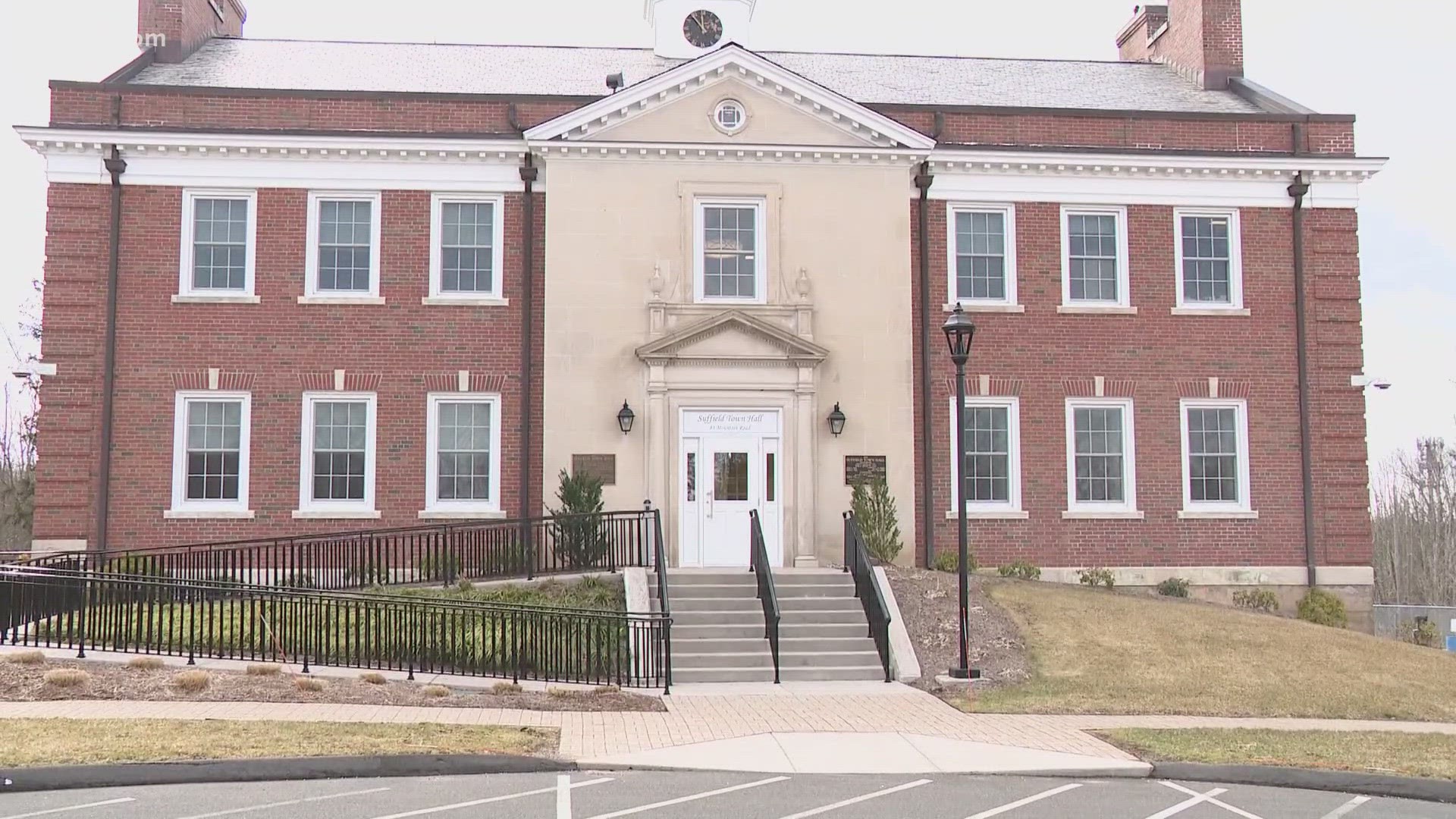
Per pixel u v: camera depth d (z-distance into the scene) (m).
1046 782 11.48
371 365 24.34
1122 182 26.17
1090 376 25.64
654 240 24.47
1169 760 12.24
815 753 12.44
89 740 11.35
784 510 23.83
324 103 24.98
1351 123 26.83
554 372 23.94
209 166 24.47
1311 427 26.02
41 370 23.50
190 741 11.47
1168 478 25.61
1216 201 26.36
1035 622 19.84
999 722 14.48
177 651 16.94
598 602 20.06
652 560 23.28
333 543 23.34
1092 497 25.58
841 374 24.42
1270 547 25.66
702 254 24.72
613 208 24.47
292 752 11.23
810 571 21.89
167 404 23.91
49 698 13.65
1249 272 26.27
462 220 25.03
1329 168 26.38
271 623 17.14
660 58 30.89
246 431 24.05
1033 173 25.97
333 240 24.73
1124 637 19.31
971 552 24.92
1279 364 26.12
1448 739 14.02
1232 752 12.64
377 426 24.23
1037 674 17.45
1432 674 18.45
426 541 23.69
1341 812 10.52
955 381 25.39
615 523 22.91
